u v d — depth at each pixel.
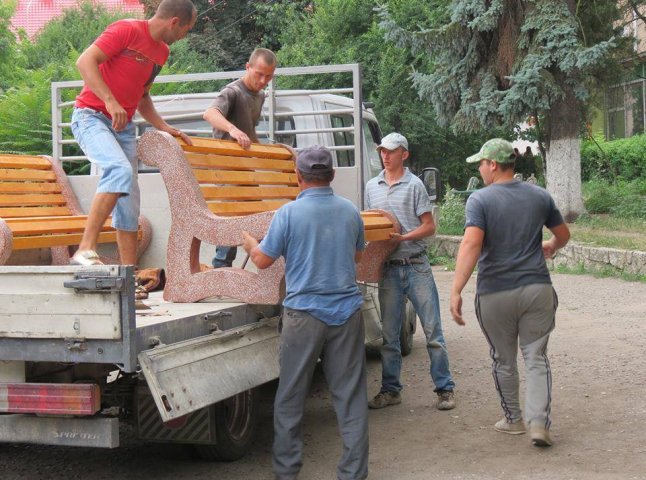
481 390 7.73
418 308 7.12
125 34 5.71
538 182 27.11
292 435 5.19
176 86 18.05
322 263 5.13
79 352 4.48
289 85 25.12
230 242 5.77
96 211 5.55
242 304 5.73
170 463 5.86
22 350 4.57
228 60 31.80
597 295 13.19
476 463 5.68
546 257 6.41
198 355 4.98
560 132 19.52
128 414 5.40
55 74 17.08
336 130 7.90
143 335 4.55
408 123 25.47
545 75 18.50
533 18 18.34
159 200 7.39
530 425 5.92
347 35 27.17
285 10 30.55
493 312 6.00
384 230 6.83
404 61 25.31
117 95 5.82
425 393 7.71
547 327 5.96
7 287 4.56
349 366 5.18
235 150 6.68
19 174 7.10
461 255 5.95
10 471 5.75
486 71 19.55
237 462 5.84
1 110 16.09
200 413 5.39
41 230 6.12
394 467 5.65
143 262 7.44
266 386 8.29
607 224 18.73
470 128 19.69
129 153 6.00
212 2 33.00
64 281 4.44
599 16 19.91
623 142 27.14
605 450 5.86
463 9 18.97
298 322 5.11
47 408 4.64
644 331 10.22
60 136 8.34
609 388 7.61
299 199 5.23
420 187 7.08
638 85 30.31
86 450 6.23
